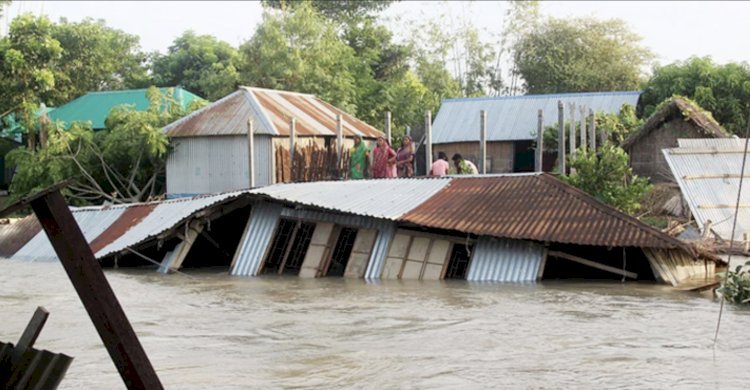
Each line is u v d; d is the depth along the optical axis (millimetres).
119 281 19391
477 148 40406
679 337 12398
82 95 46031
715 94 37688
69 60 46344
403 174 24656
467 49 63719
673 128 31594
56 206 6098
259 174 32062
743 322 13477
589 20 58125
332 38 47156
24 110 38281
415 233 19172
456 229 17984
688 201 20344
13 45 38906
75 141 34500
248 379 10289
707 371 10430
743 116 37250
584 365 10789
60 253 6113
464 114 42031
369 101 46906
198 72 52094
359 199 20031
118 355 6137
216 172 32844
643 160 32188
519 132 39781
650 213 25812
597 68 56156
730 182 20625
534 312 14516
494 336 12570
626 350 11594
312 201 19703
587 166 21109
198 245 23016
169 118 35688
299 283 18609
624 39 57938
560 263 19234
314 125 33531
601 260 18938
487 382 10031
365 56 52469
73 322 14211
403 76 54344
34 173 33812
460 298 16094
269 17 45094
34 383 6742
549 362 10961
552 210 18312
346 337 12648
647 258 17922
